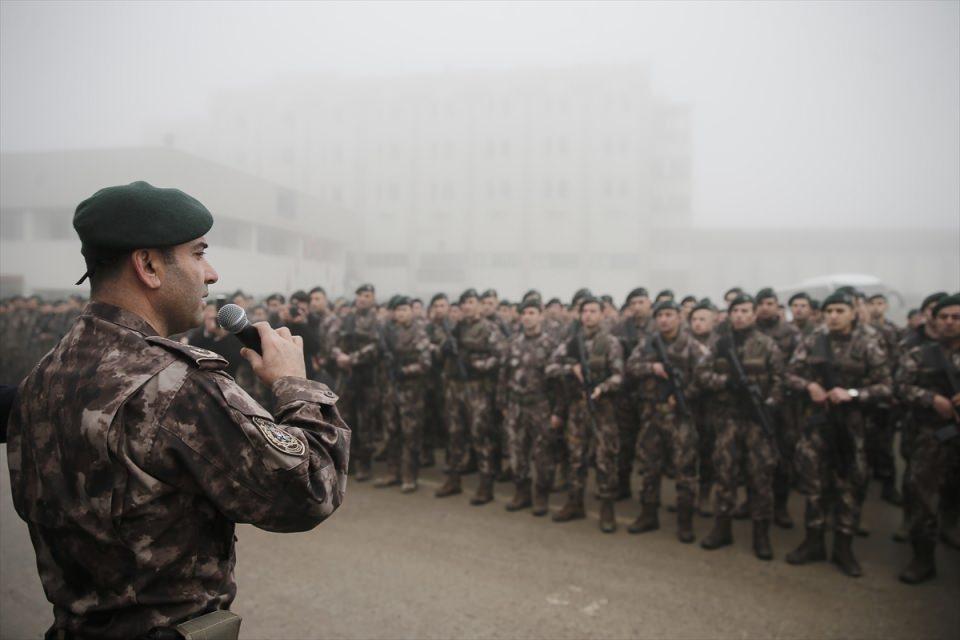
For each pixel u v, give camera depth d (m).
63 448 0.83
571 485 4.51
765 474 3.81
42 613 2.85
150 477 0.81
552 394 4.91
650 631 2.86
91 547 0.83
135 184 0.94
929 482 3.41
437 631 2.82
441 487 5.25
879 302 6.55
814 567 3.67
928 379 3.41
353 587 3.28
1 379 9.99
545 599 3.18
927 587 3.38
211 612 0.88
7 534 3.81
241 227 17.81
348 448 0.99
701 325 5.02
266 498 0.83
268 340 1.01
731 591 3.31
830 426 3.63
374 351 5.39
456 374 5.02
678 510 4.13
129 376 0.83
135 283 0.93
